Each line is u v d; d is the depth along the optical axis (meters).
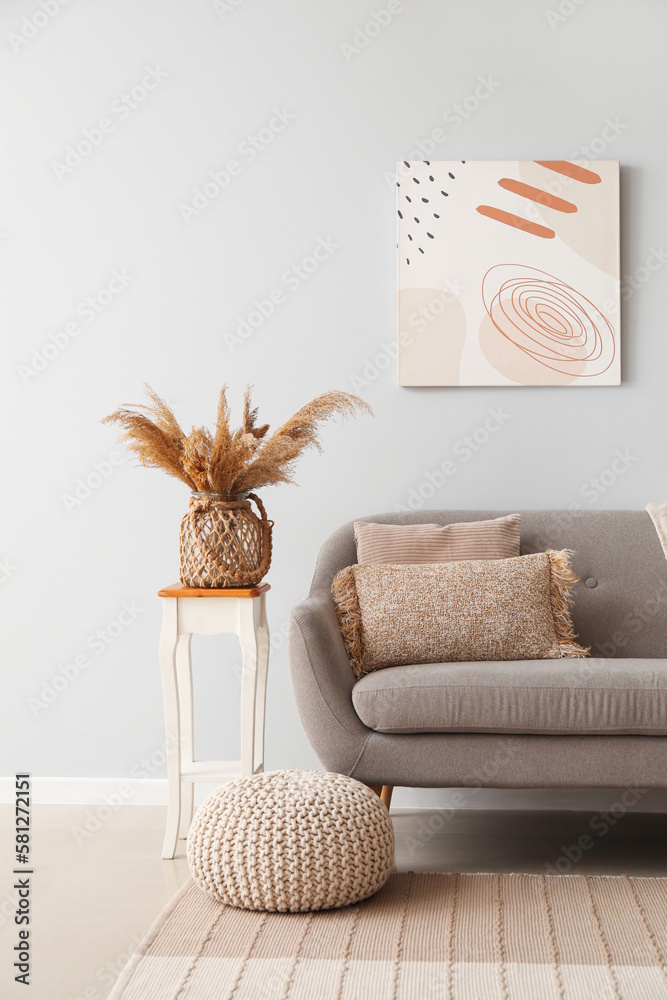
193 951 1.67
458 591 2.35
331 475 2.88
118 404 2.91
